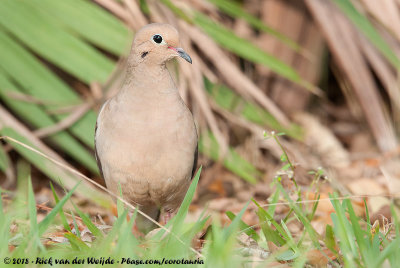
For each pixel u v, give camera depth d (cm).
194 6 1246
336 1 1277
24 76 1155
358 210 977
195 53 1209
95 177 1312
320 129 1445
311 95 1603
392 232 822
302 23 1469
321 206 986
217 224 728
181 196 887
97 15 1171
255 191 1220
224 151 1203
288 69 1265
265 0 1452
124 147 816
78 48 1162
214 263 634
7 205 983
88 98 1195
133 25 1162
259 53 1252
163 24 836
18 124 1108
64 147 1153
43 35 1152
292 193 925
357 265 659
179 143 823
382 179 1195
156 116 811
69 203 1020
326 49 1535
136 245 688
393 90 1380
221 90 1308
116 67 1159
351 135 1608
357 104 1538
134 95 816
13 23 1150
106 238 671
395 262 644
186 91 1188
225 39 1242
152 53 813
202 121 1222
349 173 1302
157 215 956
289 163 870
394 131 1455
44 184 1288
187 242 674
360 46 1377
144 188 845
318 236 737
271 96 1473
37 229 661
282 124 1304
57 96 1161
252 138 1337
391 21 1277
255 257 709
